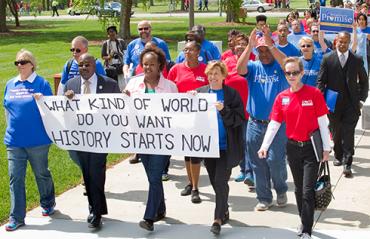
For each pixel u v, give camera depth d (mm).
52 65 23266
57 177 9039
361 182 8391
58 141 6953
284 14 54812
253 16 52500
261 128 7074
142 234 6672
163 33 36000
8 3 44219
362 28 12680
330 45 11102
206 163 6719
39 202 7914
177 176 9062
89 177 6836
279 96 6258
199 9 69250
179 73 7734
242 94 7898
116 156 10328
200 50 7879
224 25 41438
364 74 8562
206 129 6465
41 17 64312
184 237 6527
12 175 6859
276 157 7016
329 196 6273
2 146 11078
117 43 12422
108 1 33875
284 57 6852
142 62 6746
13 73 21469
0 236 6734
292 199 7738
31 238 6656
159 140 6645
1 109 14664
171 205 7664
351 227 6672
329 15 10133
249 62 7238
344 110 8570
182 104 6492
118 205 7746
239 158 6504
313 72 8820
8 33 39750
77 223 7102
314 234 6457
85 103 6789
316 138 6066
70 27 45344
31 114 6809
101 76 6996
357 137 11180
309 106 6059
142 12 67750
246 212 7301
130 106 6652
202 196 8008
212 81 6504
